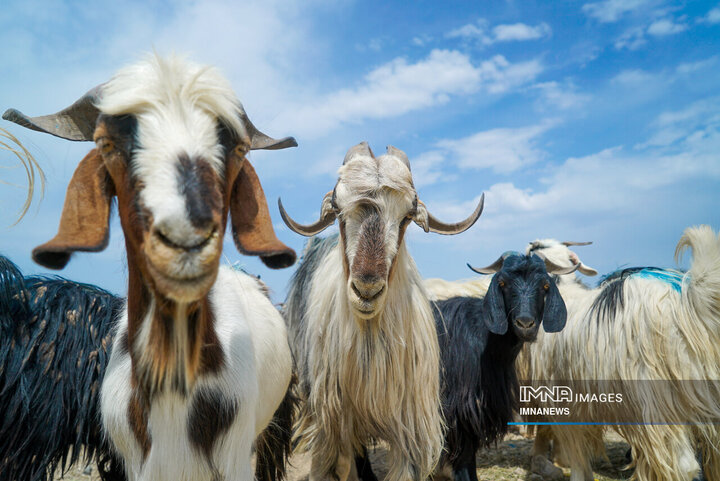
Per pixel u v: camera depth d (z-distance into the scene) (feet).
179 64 6.14
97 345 10.39
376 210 10.75
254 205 7.05
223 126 6.34
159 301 6.00
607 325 14.42
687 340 13.21
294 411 13.80
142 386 6.77
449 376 14.07
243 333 8.07
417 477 11.84
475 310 14.99
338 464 12.51
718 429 13.33
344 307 11.84
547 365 16.42
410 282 12.26
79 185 6.16
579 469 15.83
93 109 6.99
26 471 9.62
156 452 6.96
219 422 7.30
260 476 12.39
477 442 14.16
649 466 13.79
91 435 10.27
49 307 10.30
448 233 13.51
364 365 11.72
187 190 5.24
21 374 9.60
